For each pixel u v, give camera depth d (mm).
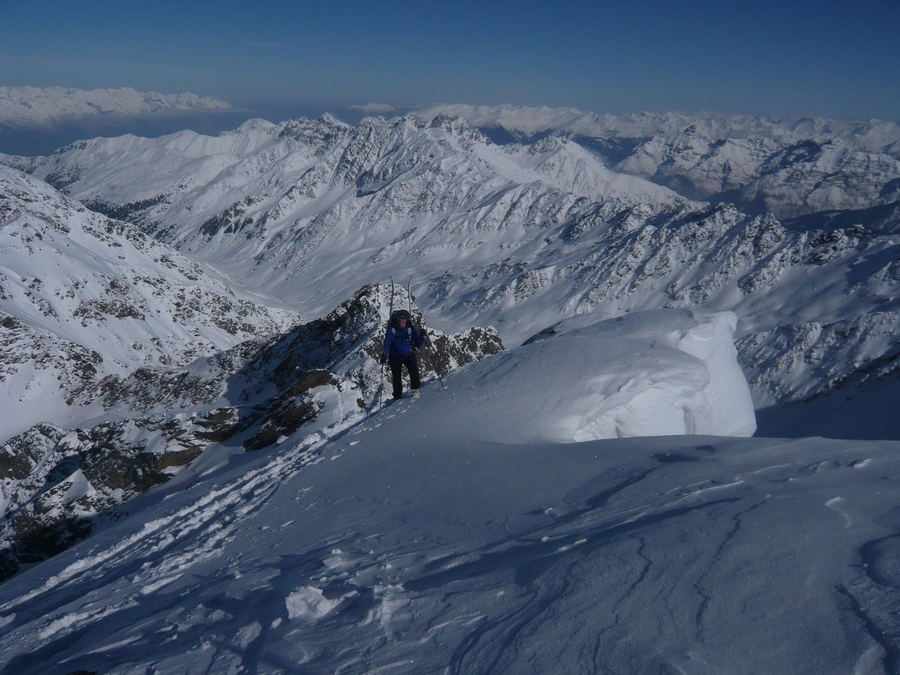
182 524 11438
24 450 48875
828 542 3928
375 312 45906
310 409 26438
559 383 13391
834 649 2883
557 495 6945
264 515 9773
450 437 11367
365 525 7582
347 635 4078
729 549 4066
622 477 7004
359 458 11617
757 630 3176
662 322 17094
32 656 6316
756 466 6211
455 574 4988
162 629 5461
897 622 2957
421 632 3939
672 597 3621
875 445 6516
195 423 34594
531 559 4836
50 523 33531
